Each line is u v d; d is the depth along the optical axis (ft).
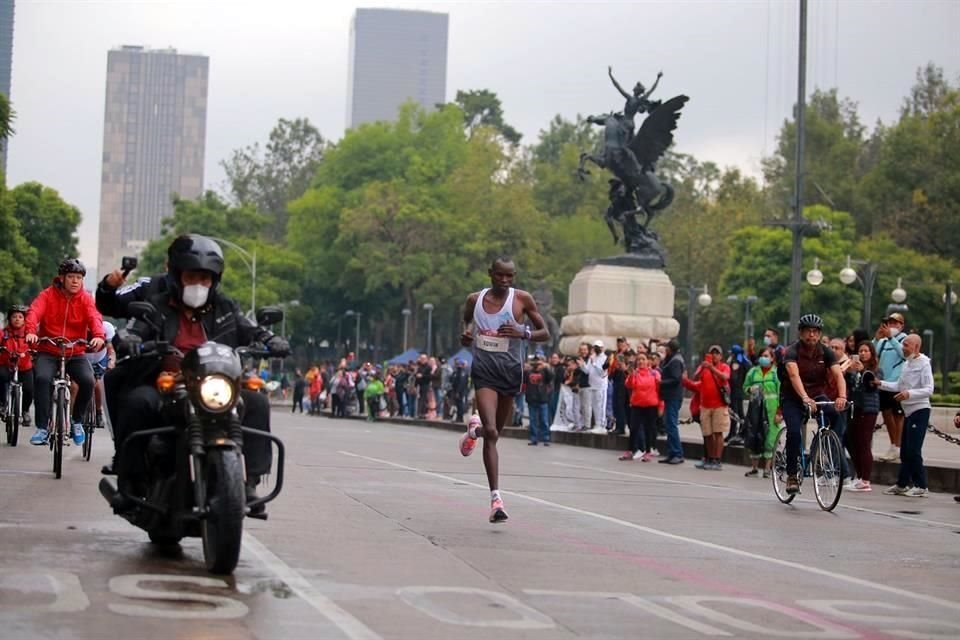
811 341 75.00
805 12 157.07
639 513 65.98
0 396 97.04
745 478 100.48
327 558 44.06
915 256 401.29
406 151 498.28
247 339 43.80
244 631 31.86
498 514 56.44
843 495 85.97
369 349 558.15
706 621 36.58
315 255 497.87
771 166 485.56
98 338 69.62
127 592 35.81
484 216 440.86
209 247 42.57
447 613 35.68
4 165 418.10
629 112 206.28
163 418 41.50
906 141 438.40
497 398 57.72
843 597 42.09
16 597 34.32
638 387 119.96
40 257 433.07
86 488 62.18
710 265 456.04
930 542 59.36
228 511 38.22
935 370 424.05
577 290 205.57
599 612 37.01
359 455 103.24
